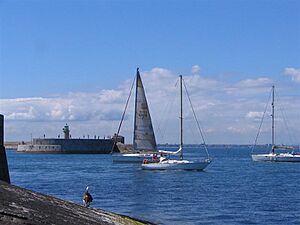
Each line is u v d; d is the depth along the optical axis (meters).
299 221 43.94
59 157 190.38
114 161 125.19
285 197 61.62
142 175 95.12
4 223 17.45
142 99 110.69
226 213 47.94
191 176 94.69
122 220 25.38
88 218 22.38
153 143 111.31
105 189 69.50
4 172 29.64
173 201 56.88
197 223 42.38
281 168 128.38
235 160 186.00
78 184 76.88
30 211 19.66
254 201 57.50
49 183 78.62
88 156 199.00
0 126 29.56
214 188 72.62
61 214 21.11
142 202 55.50
